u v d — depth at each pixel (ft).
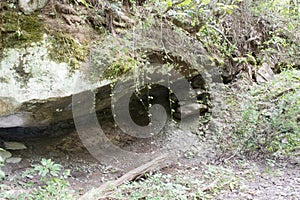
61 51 9.09
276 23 18.99
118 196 8.71
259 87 15.34
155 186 9.11
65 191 8.57
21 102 8.57
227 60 15.49
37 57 8.69
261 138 12.59
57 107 9.53
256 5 18.24
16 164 9.92
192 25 13.04
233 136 13.11
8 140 10.68
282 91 14.26
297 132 12.34
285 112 13.05
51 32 8.99
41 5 8.98
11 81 8.42
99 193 8.71
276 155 12.16
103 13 10.35
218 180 10.17
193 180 10.21
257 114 12.98
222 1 15.14
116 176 10.68
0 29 8.33
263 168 11.46
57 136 11.45
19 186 9.04
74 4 9.83
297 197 9.25
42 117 9.71
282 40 17.67
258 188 9.92
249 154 12.46
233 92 15.15
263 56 17.99
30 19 8.77
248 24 17.35
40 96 8.75
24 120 9.48
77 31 9.62
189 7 13.03
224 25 16.02
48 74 8.82
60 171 10.23
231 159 12.16
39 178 9.64
